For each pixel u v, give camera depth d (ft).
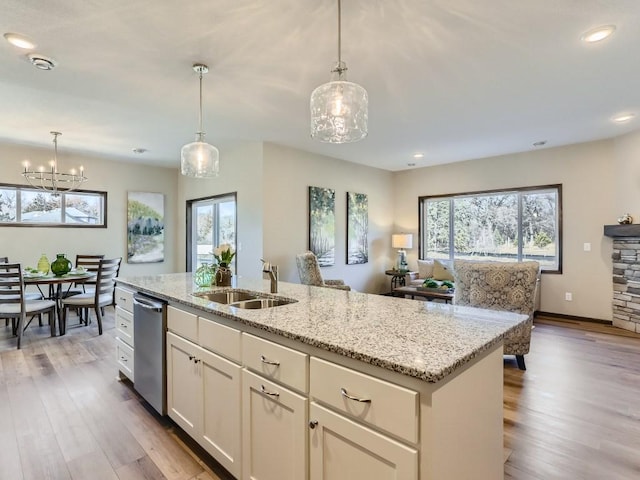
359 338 4.35
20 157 16.99
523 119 13.08
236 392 5.56
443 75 9.41
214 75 9.35
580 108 11.94
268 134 14.97
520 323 5.22
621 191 15.20
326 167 18.97
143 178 21.11
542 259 17.94
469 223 20.52
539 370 10.50
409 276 20.27
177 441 7.04
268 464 5.02
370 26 7.18
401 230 23.26
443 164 21.21
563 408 8.23
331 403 4.17
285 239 16.88
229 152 17.88
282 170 16.83
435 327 4.92
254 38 7.61
